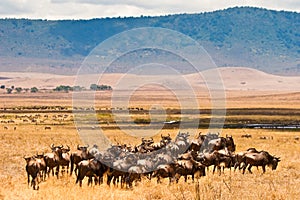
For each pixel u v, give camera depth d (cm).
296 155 9606
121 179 6288
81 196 5256
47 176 7138
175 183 6216
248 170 7481
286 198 5000
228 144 8825
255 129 18050
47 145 11600
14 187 6031
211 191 5303
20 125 19850
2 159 8912
